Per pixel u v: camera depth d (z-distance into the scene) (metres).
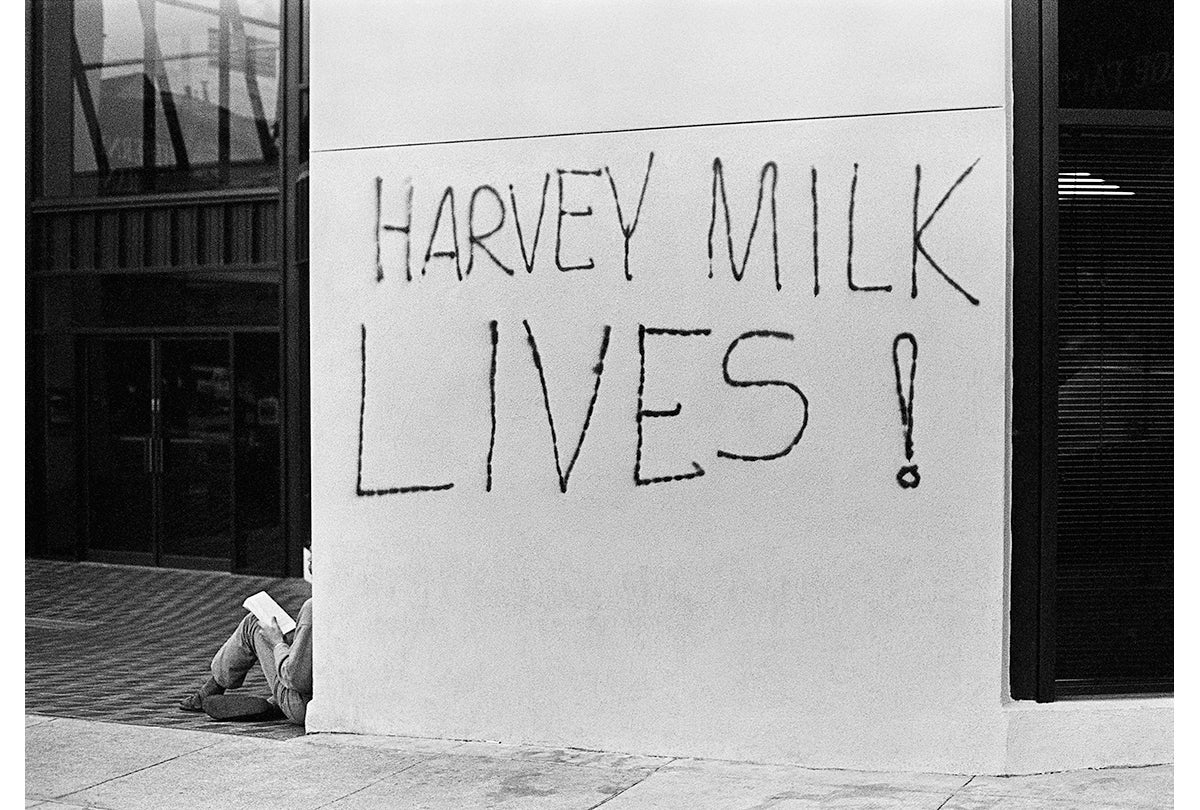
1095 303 6.07
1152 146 6.07
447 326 6.60
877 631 5.98
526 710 6.50
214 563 13.34
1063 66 6.02
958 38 5.88
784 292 6.09
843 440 6.02
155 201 13.34
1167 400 6.08
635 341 6.30
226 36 13.09
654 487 6.28
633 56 6.27
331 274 6.78
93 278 13.70
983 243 5.88
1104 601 6.07
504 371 6.51
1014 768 5.86
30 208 13.90
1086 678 6.08
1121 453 6.09
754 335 6.13
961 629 5.89
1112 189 6.07
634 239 6.29
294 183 12.76
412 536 6.68
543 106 6.42
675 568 6.25
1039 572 6.02
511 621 6.52
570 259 6.39
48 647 9.72
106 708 7.70
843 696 6.02
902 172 5.94
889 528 5.97
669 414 6.25
